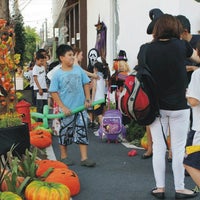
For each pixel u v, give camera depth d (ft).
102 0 34.91
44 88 27.53
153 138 12.01
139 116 11.46
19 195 10.73
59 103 15.60
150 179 14.12
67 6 56.34
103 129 20.72
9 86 15.38
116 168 15.65
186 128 11.82
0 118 14.84
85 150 15.98
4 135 13.87
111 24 32.24
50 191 10.62
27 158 12.26
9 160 11.74
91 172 15.14
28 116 19.85
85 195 12.59
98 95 23.95
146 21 25.45
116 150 18.98
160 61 11.33
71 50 15.65
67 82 15.46
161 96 11.54
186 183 13.42
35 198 10.57
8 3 17.51
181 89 11.55
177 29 11.55
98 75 23.93
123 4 28.76
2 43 14.97
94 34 38.78
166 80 11.41
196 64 14.03
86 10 42.96
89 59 27.58
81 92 15.67
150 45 11.56
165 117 11.78
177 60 11.35
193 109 10.14
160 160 11.96
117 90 23.52
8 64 15.12
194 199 11.91
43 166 13.03
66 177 12.34
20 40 49.01
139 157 17.42
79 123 15.70
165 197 12.20
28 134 14.60
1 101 15.46
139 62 11.56
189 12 20.65
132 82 11.55
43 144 18.48
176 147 11.87
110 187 13.33
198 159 9.91
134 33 26.94
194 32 20.61
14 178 10.87
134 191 12.88
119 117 20.68
